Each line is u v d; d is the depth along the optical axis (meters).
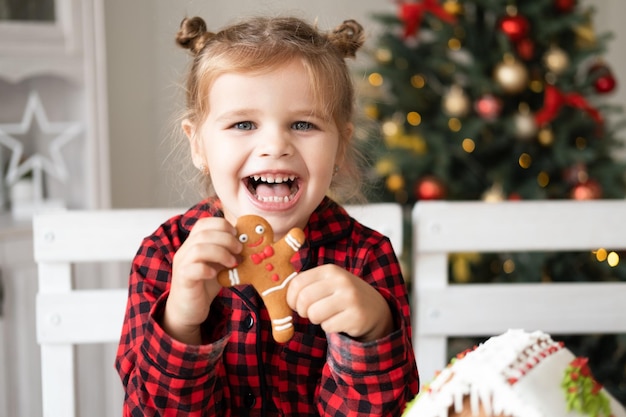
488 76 2.50
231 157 0.87
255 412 0.97
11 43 2.39
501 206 1.22
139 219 1.17
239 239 0.76
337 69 0.96
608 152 2.59
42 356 1.17
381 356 0.79
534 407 0.50
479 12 2.55
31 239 2.33
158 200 3.12
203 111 0.93
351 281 0.76
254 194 0.90
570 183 2.48
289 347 0.96
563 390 0.52
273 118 0.87
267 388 0.97
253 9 1.58
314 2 3.27
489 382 0.52
